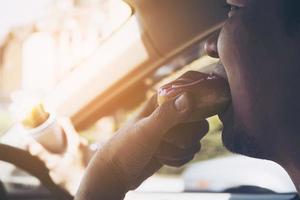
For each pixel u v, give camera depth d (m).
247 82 0.59
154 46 1.67
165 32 1.58
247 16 0.60
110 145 0.64
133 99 1.86
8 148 1.22
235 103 0.61
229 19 0.61
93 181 0.64
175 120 0.60
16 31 6.04
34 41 5.18
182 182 4.42
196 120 0.62
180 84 0.61
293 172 0.59
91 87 1.85
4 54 6.15
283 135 0.58
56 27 4.77
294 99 0.58
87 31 2.97
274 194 2.00
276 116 0.58
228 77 0.61
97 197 0.64
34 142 1.22
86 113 1.87
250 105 0.59
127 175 0.63
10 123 1.28
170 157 0.68
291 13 0.58
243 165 4.19
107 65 1.79
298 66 0.58
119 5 1.70
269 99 0.59
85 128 1.90
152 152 0.62
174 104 0.60
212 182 4.44
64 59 3.39
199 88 0.61
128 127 0.63
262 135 0.60
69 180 1.25
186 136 0.67
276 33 0.58
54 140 1.23
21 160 1.22
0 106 2.24
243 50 0.59
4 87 5.75
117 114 1.89
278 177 2.19
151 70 1.77
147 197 1.88
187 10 1.50
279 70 0.58
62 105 1.86
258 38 0.59
